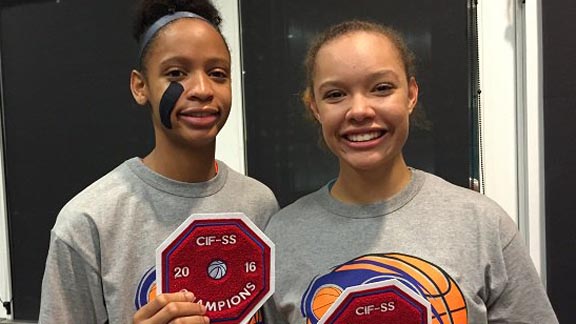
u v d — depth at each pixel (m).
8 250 1.83
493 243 0.81
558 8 1.33
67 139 1.75
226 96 0.95
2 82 1.80
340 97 0.83
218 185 1.00
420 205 0.86
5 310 1.84
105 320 0.91
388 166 0.86
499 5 1.39
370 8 1.46
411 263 0.80
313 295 0.82
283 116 1.54
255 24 1.55
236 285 0.78
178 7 0.97
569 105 1.34
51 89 1.75
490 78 1.41
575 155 1.34
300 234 0.88
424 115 1.32
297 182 1.55
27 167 1.80
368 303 0.74
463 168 1.43
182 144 0.94
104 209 0.90
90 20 1.69
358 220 0.86
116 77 1.68
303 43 1.51
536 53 1.36
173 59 0.91
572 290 1.36
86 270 0.88
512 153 1.41
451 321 0.77
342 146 0.84
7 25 1.78
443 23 1.42
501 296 0.82
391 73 0.81
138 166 0.97
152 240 0.92
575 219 1.35
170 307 0.71
